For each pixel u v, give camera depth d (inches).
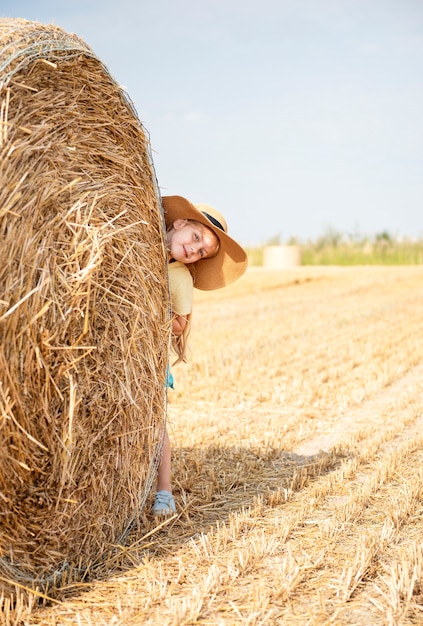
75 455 133.6
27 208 122.2
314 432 245.6
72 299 129.6
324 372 344.2
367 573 135.6
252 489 187.6
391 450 219.5
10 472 122.3
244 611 122.7
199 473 196.9
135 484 152.4
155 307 154.3
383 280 924.6
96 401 137.9
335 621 118.5
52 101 128.6
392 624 116.9
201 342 433.1
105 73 139.6
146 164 151.8
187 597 125.6
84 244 132.2
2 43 123.5
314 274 987.3
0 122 119.4
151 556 145.3
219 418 259.6
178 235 170.4
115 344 142.0
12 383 119.6
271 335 468.8
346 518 162.6
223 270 183.9
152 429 156.1
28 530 127.6
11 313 118.9
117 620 118.8
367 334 474.6
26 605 123.8
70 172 132.0
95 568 140.3
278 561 141.7
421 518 163.8
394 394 307.4
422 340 447.2
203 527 162.1
